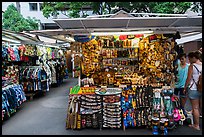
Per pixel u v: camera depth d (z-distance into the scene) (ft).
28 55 25.02
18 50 23.27
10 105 18.04
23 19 50.16
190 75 14.55
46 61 31.78
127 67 23.17
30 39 24.36
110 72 22.72
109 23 15.33
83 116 14.90
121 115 14.88
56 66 35.45
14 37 21.52
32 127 15.51
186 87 14.97
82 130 14.71
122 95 14.99
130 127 14.94
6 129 15.14
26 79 25.32
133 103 14.79
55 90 32.04
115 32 19.13
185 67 16.42
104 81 22.25
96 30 18.06
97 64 23.00
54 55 36.47
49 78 31.01
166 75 20.93
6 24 47.93
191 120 15.49
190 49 29.71
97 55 22.95
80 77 20.92
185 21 15.01
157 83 19.99
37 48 27.32
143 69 22.49
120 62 23.15
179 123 15.35
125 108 14.82
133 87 15.21
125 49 23.18
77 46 22.84
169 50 21.35
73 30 17.66
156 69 21.83
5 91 17.57
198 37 22.35
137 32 18.88
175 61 20.45
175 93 16.71
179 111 15.30
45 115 18.54
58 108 20.98
